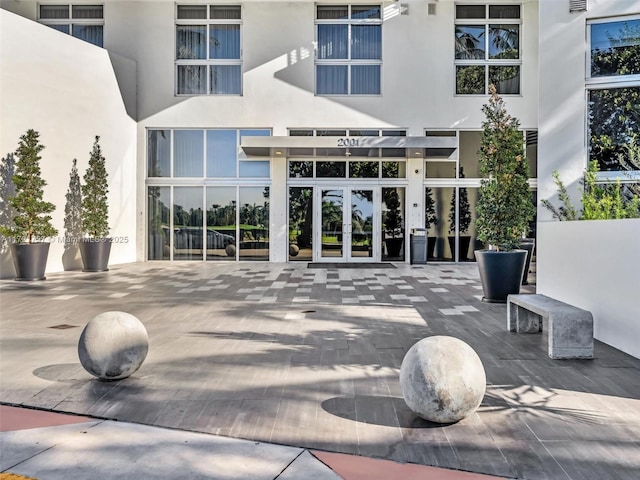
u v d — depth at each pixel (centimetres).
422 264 1700
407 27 1764
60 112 1469
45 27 1417
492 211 937
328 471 325
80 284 1219
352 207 1784
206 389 480
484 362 559
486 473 324
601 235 646
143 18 1783
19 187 1277
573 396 456
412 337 679
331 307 906
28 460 340
